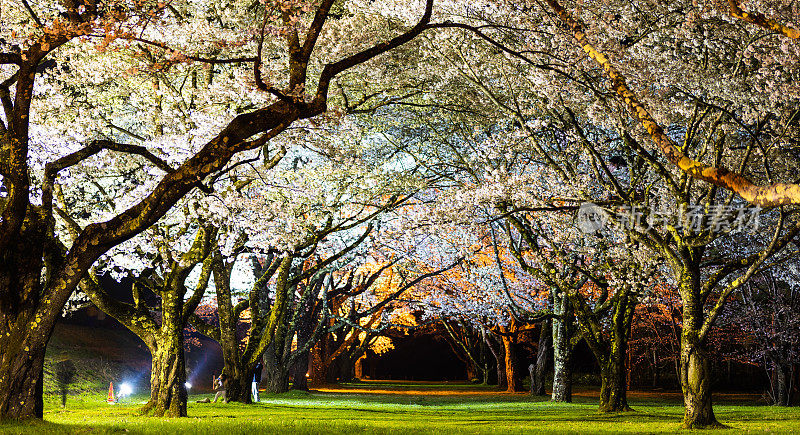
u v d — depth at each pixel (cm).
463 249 3173
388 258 3438
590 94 1872
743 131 1991
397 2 1928
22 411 1120
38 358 1130
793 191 468
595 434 1271
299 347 3778
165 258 1909
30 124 1866
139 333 1872
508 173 2258
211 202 1830
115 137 2194
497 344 4797
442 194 2466
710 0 1481
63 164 1234
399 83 2208
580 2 1652
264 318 2675
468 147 2573
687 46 1792
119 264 1922
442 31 1977
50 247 1314
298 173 2364
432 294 3831
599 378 5222
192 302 1906
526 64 1897
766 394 3431
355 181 2500
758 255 1642
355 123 2300
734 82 1638
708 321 1612
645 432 1388
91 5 1187
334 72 1133
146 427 1241
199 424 1348
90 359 3225
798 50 1440
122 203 1889
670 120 1730
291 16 1441
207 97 1878
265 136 1098
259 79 1084
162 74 1856
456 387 4803
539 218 2344
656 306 4219
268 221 2130
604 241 2303
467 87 2248
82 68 1914
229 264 2641
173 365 1820
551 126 2184
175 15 1902
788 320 3014
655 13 1748
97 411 1966
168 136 1791
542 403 2889
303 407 2388
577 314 2362
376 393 3744
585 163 2341
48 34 1133
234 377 2547
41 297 1127
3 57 1145
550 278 2459
